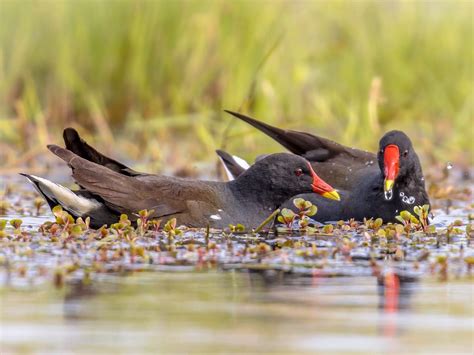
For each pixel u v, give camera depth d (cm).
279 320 803
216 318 805
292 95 2120
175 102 2125
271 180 1299
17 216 1381
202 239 1167
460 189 1642
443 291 915
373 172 1372
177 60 2155
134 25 2147
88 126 2139
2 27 2152
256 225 1284
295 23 2167
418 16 2286
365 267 1020
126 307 838
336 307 849
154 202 1235
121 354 708
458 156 1992
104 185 1218
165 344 732
